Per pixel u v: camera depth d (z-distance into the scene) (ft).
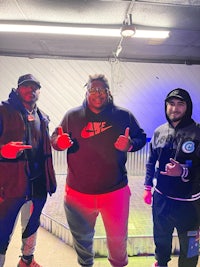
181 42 9.21
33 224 6.88
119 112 6.74
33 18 7.13
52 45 9.43
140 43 9.11
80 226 6.84
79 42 8.98
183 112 6.53
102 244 6.91
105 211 6.75
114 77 9.87
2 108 6.54
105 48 9.61
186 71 10.99
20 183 6.65
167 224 6.81
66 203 6.84
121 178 6.73
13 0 6.21
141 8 6.59
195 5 6.40
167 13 6.91
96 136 6.63
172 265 6.93
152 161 6.86
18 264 6.82
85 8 6.56
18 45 9.50
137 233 7.07
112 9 6.68
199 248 6.84
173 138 6.61
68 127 6.70
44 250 6.94
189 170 6.55
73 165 6.72
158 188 6.79
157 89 10.69
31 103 6.70
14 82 10.32
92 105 6.65
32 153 6.69
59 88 10.28
